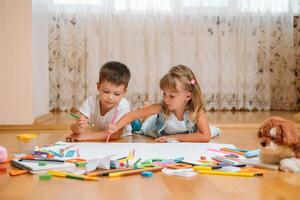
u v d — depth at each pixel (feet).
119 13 10.78
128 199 2.94
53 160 3.98
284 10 11.08
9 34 7.66
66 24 10.60
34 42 7.90
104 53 10.78
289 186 3.29
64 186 3.28
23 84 7.68
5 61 7.66
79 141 5.70
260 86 11.21
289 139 3.78
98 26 10.74
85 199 2.94
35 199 2.95
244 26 11.05
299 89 11.28
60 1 10.52
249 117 9.09
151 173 3.61
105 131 6.02
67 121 8.14
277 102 11.32
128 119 5.96
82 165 3.93
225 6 10.99
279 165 3.92
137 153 4.67
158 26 10.88
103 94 5.85
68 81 10.68
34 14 7.93
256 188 3.23
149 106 6.19
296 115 8.99
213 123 7.84
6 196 3.01
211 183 3.37
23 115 7.70
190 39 10.99
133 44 10.84
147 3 10.78
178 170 3.80
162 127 6.18
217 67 11.12
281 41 11.19
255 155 4.44
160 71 10.94
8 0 7.63
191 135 5.73
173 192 3.11
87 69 10.69
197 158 4.39
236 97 11.14
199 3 10.93
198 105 5.85
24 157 4.20
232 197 2.99
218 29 11.07
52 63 10.64
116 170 3.71
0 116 7.67
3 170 3.79
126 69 5.99
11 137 6.37
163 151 4.80
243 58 11.10
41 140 6.07
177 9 10.86
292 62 11.09
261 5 11.10
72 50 10.69
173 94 5.57
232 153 4.72
